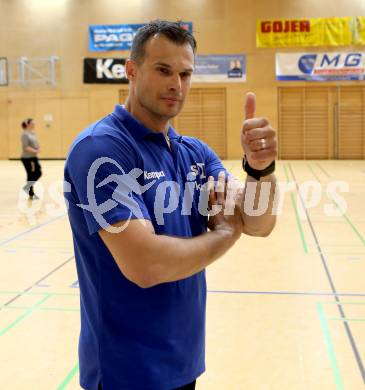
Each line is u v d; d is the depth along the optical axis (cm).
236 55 1959
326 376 298
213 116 2009
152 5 1964
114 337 151
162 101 150
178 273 142
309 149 2003
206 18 1953
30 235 716
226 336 359
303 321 384
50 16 2011
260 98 1972
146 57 148
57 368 312
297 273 518
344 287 468
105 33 1991
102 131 146
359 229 735
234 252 612
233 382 294
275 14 1927
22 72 2039
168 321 154
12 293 459
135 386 149
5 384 294
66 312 409
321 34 1916
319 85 1950
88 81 2027
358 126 1966
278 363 316
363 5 1891
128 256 137
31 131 1077
